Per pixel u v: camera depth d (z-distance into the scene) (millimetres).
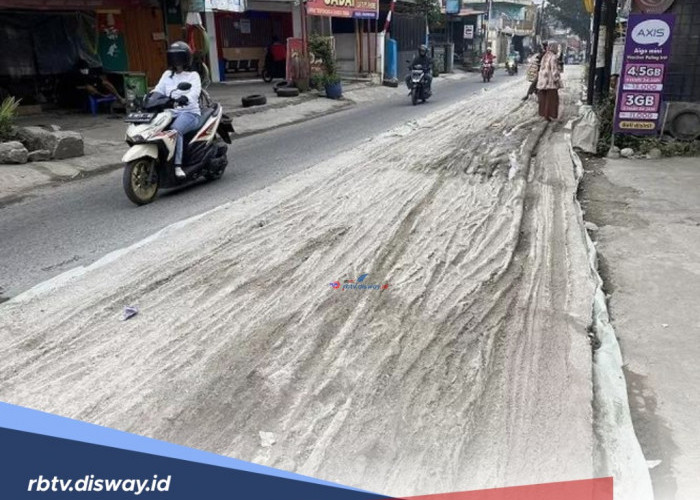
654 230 5758
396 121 13750
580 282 4574
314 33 20344
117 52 15484
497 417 3053
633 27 8625
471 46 41500
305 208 6492
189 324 3992
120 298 4383
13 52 13180
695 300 4301
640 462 2748
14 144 8828
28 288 4703
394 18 25078
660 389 3311
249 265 4953
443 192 7012
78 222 6422
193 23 17297
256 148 10797
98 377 3412
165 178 7191
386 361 3545
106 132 11633
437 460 2777
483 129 11266
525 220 6027
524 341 3752
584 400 3162
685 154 8922
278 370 3465
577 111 13500
